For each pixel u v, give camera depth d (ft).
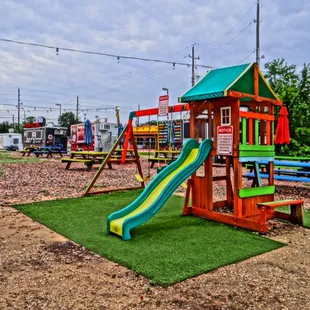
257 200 16.52
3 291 8.82
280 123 21.79
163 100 27.96
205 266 10.55
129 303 8.20
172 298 8.46
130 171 43.19
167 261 10.96
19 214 17.94
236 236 14.02
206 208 17.20
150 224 15.90
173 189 15.46
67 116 198.39
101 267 10.50
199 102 17.60
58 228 15.10
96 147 74.18
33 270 10.26
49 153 73.92
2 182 30.40
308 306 8.14
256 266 10.71
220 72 17.31
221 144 16.38
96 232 14.48
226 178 19.51
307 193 25.67
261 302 8.32
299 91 39.63
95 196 23.81
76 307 8.00
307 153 38.50
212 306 8.09
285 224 16.28
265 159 17.06
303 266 10.78
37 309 7.89
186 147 17.37
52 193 25.05
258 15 57.41
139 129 96.99
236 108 15.57
